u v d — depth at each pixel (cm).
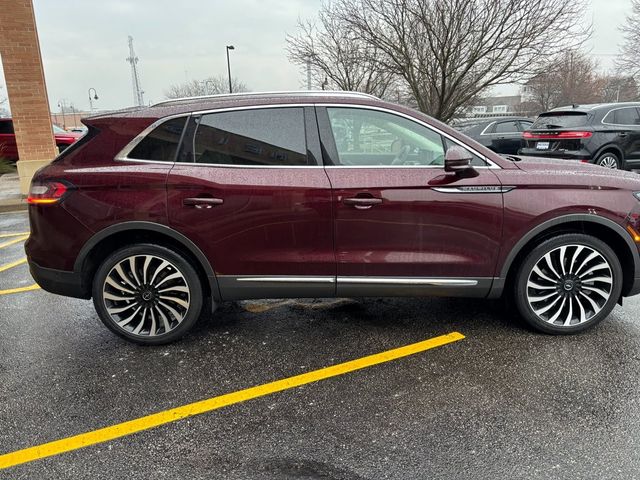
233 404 254
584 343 311
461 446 217
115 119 299
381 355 303
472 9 1380
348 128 300
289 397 259
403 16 1472
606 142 884
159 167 294
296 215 293
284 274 304
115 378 281
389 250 299
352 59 1741
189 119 297
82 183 292
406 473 202
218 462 211
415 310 373
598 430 226
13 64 898
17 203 911
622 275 317
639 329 330
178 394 264
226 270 303
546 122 945
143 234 310
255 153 297
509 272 320
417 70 1555
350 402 253
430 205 292
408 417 239
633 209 300
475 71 1493
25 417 245
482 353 301
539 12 1329
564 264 311
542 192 295
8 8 876
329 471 204
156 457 215
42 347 323
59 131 1658
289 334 336
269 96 305
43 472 206
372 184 290
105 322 317
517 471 201
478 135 1164
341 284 306
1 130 1655
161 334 318
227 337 333
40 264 307
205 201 290
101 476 203
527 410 242
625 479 195
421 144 302
